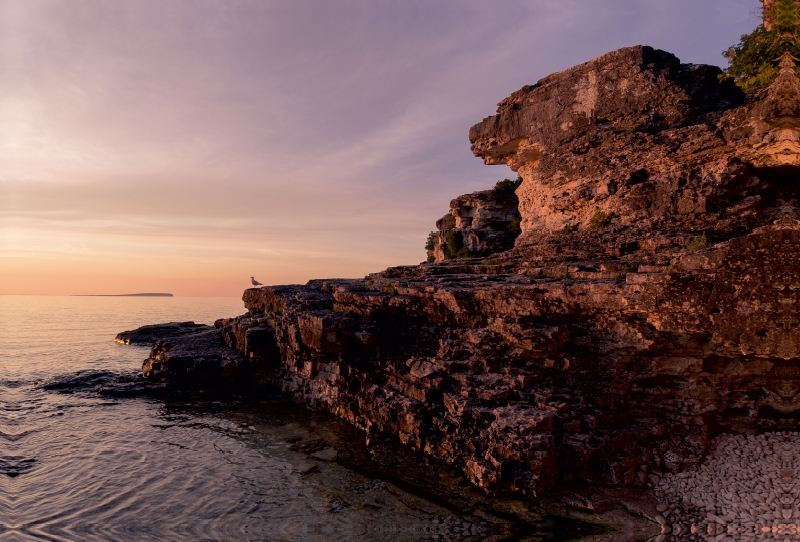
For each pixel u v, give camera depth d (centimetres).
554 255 2734
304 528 1392
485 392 1780
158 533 1374
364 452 1977
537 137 3756
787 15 2273
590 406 1717
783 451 1514
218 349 3338
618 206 2956
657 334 1667
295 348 2608
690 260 1543
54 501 1594
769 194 2564
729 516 1320
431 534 1339
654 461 1592
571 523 1357
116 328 9794
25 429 2381
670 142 2811
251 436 2241
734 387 1650
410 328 2311
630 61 3244
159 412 2666
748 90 3008
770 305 1368
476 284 2353
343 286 2967
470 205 5272
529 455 1510
